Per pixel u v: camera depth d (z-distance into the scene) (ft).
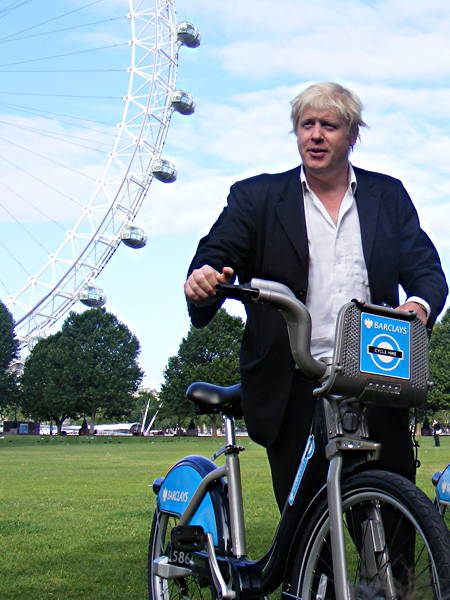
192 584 12.65
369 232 11.03
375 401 8.93
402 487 8.43
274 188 11.38
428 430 282.15
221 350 272.72
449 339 280.31
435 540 7.92
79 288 174.09
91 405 280.10
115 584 19.48
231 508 11.64
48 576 20.57
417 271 10.98
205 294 9.56
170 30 167.94
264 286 8.98
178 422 306.96
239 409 12.30
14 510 37.50
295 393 10.81
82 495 45.96
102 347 280.31
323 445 9.52
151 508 38.24
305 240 11.05
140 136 165.27
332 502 8.91
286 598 9.73
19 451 139.54
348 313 8.73
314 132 10.82
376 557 8.94
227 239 11.34
